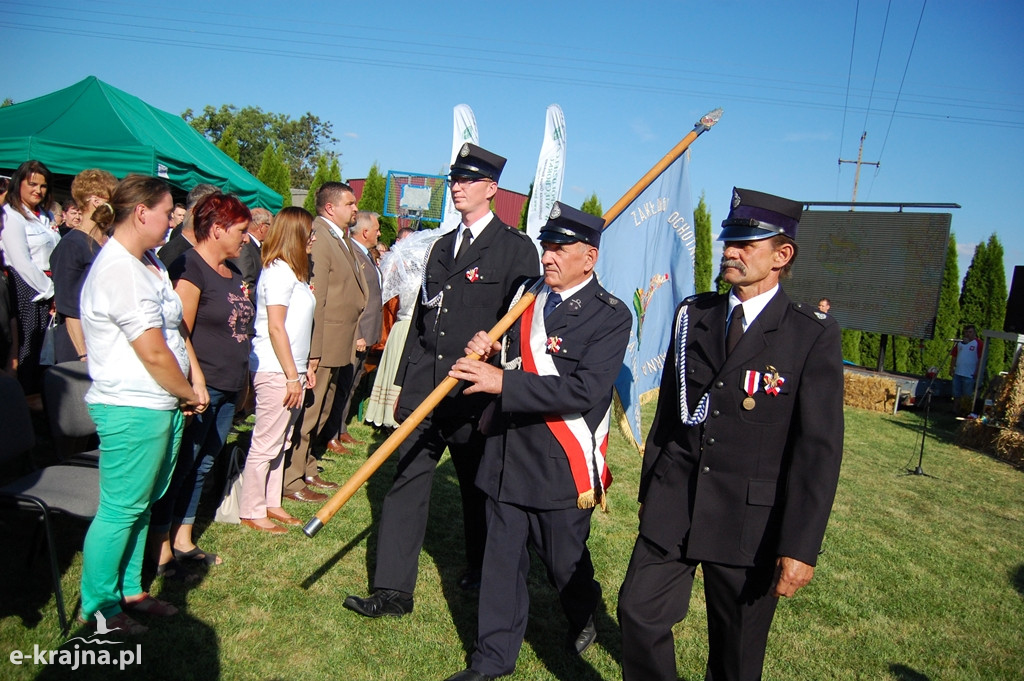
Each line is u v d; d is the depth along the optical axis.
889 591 4.21
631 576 2.38
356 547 3.86
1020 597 4.34
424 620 3.22
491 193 3.29
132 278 2.54
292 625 3.03
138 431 2.60
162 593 3.11
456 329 3.24
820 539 2.08
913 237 12.59
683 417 2.32
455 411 3.20
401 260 6.27
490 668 2.71
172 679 2.58
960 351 12.43
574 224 2.71
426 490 3.29
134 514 2.69
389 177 13.16
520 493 2.78
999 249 15.75
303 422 4.43
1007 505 6.55
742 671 2.28
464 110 6.14
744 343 2.22
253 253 5.42
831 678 3.18
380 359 6.67
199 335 3.19
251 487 3.88
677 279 3.71
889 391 12.17
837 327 2.19
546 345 2.78
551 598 3.63
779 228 2.21
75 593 2.99
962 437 9.62
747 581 2.22
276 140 47.59
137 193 2.57
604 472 2.95
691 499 2.30
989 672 3.40
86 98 8.42
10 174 7.63
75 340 4.04
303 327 3.82
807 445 2.12
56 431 3.26
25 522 3.57
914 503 6.27
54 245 5.10
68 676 2.49
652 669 2.35
